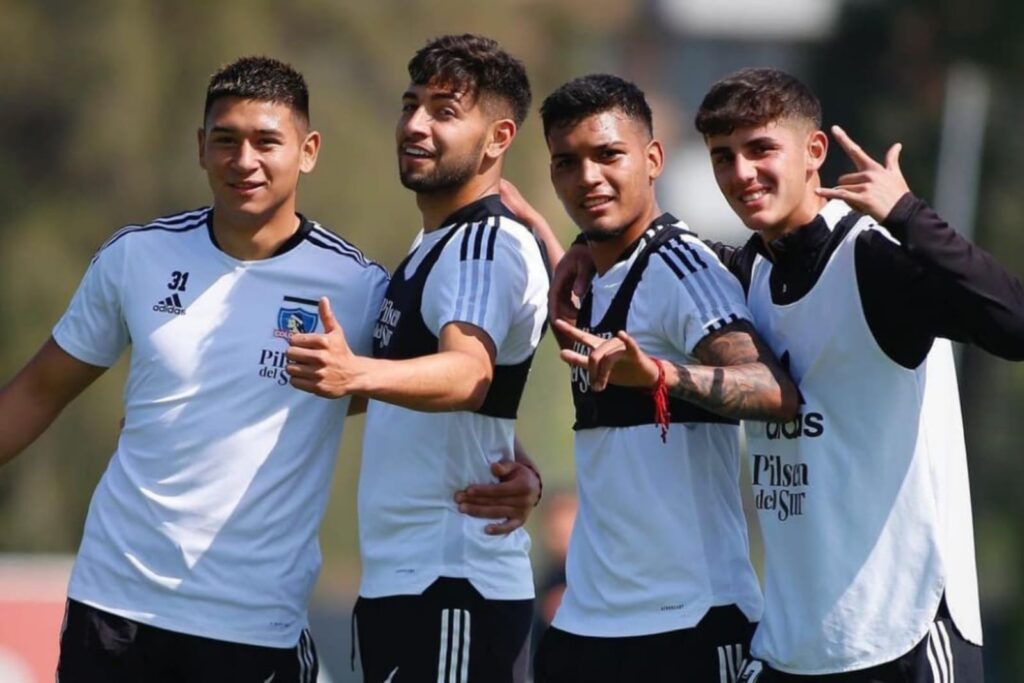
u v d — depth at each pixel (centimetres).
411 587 2166
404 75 9412
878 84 10362
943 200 8562
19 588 3325
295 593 2194
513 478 2206
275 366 2181
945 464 2027
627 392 2123
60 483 8406
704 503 2117
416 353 2159
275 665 2186
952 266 1869
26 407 2267
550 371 7969
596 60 12362
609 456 2136
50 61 9044
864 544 1991
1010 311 1875
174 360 2172
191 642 2158
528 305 2186
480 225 2162
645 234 2144
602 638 2130
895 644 1986
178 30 9144
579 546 2183
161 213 9019
